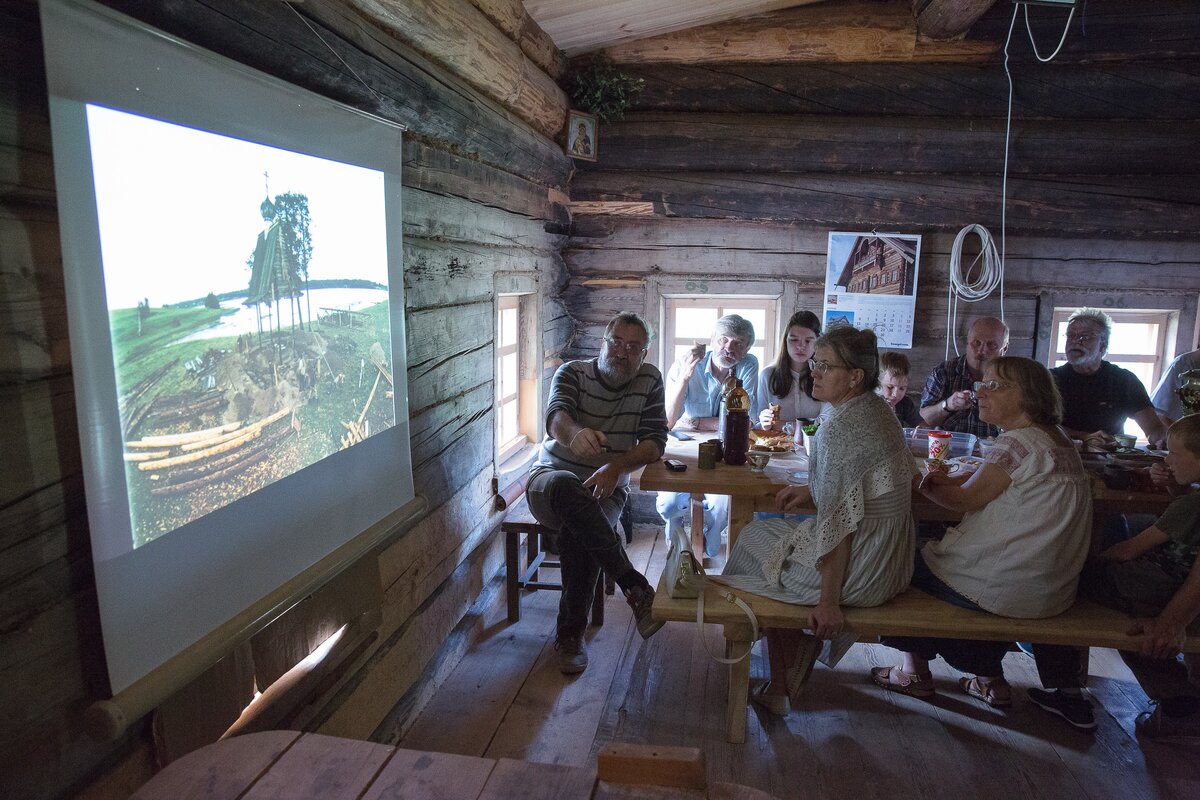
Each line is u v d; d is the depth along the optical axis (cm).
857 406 242
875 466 236
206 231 144
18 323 114
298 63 173
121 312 124
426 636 281
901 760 251
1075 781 241
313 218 183
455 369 295
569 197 454
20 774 116
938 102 414
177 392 138
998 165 417
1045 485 237
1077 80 404
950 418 379
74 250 114
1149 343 444
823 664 314
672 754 133
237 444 156
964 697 289
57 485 122
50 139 118
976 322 374
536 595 375
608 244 461
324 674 204
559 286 457
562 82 424
